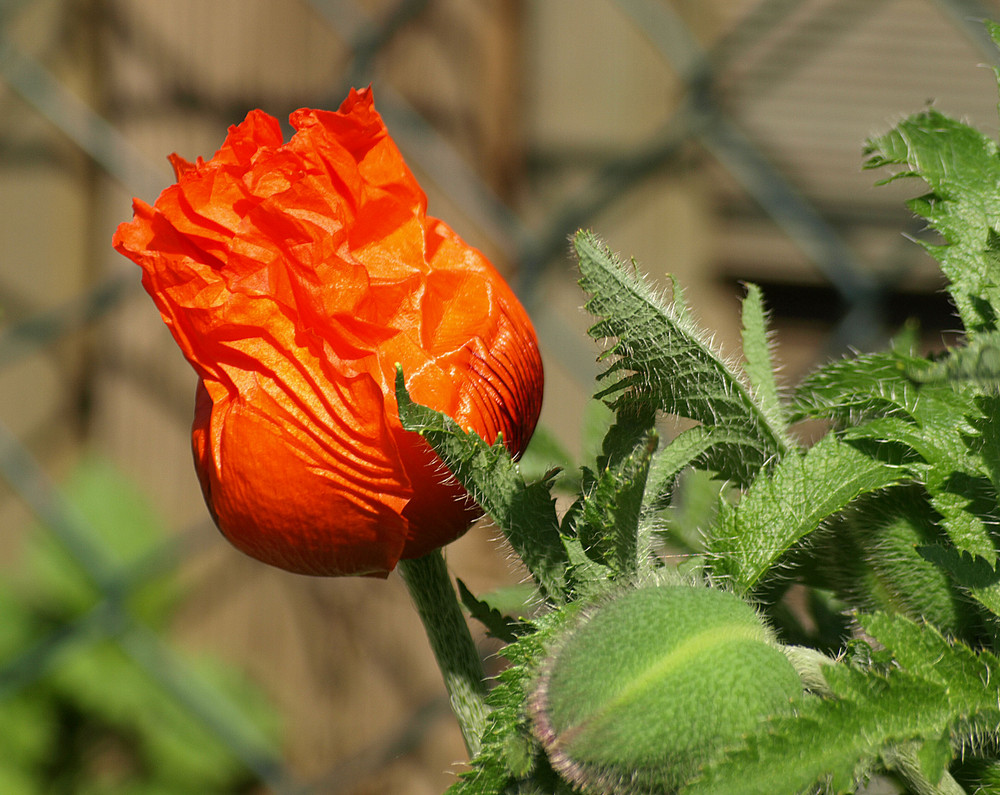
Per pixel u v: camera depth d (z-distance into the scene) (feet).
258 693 3.95
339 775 3.77
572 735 1.42
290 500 1.50
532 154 3.67
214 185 1.51
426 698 3.85
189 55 3.91
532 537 1.48
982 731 1.42
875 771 1.45
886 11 3.45
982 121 3.40
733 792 1.40
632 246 3.53
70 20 3.92
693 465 1.53
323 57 3.85
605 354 1.49
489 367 1.52
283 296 1.50
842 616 1.58
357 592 3.91
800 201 3.14
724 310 3.57
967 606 1.51
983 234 1.51
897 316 3.22
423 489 1.51
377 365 1.50
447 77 3.67
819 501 1.49
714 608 1.45
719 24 3.51
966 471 1.47
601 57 3.61
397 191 1.54
